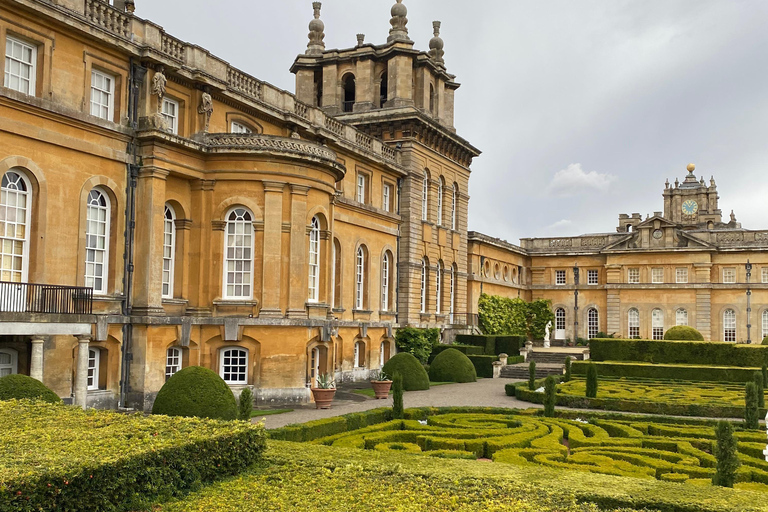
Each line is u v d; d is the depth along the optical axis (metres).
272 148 25.20
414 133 40.19
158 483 8.85
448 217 45.28
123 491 8.38
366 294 36.56
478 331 51.78
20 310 18.69
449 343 44.09
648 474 13.87
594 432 18.58
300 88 43.53
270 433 16.00
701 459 15.45
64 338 20.38
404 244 40.12
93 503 7.99
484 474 10.04
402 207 40.31
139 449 8.86
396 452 11.66
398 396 20.78
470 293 53.28
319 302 27.69
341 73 42.31
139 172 22.95
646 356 41.12
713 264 60.91
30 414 11.27
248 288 25.33
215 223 25.16
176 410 17.53
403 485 9.50
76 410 11.64
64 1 20.45
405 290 40.00
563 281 66.75
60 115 20.16
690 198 88.06
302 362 25.38
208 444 9.78
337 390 29.59
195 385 17.92
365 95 41.12
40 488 7.45
